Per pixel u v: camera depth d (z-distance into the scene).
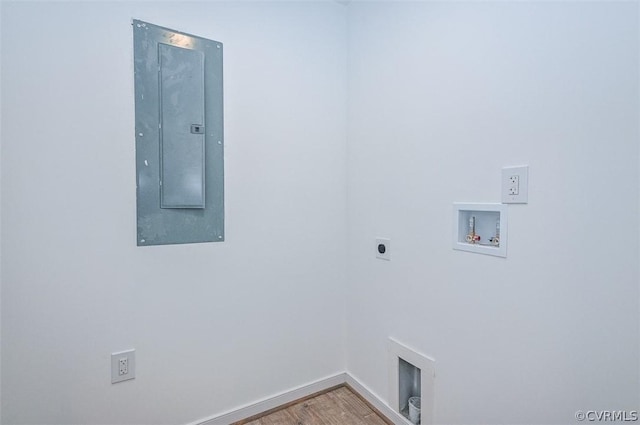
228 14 1.35
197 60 1.28
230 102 1.37
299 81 1.54
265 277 1.48
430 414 1.25
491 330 1.04
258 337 1.47
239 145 1.39
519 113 0.94
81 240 1.11
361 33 1.58
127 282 1.19
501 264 1.00
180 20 1.25
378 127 1.48
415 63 1.28
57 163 1.06
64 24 1.06
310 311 1.62
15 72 1.00
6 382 1.03
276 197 1.50
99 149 1.12
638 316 0.74
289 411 1.51
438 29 1.19
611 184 0.77
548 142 0.88
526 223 0.94
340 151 1.68
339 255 1.70
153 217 1.22
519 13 0.94
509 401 1.00
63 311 1.09
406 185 1.34
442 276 1.20
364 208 1.58
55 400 1.09
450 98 1.15
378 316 1.51
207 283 1.34
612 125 0.77
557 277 0.87
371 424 1.43
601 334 0.80
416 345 1.31
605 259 0.79
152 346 1.24
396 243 1.40
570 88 0.83
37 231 1.04
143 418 1.23
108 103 1.13
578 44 0.82
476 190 1.07
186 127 1.26
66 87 1.07
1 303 1.01
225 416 1.39
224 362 1.39
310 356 1.63
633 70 0.73
